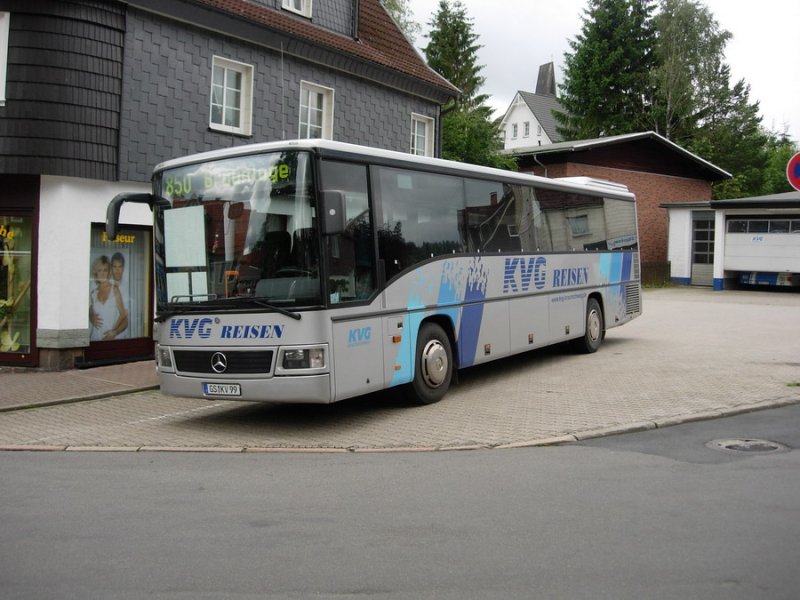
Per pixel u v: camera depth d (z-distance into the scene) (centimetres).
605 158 3553
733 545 486
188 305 882
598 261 1496
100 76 1315
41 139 1262
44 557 484
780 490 608
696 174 3909
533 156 3553
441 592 421
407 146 2078
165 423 946
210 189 888
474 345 1095
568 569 451
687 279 3528
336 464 728
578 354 1462
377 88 1961
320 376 820
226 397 859
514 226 1217
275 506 590
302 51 1708
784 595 411
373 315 897
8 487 657
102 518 564
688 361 1319
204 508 588
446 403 1020
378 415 958
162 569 461
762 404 941
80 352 1320
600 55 5222
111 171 1335
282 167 845
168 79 1427
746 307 2450
